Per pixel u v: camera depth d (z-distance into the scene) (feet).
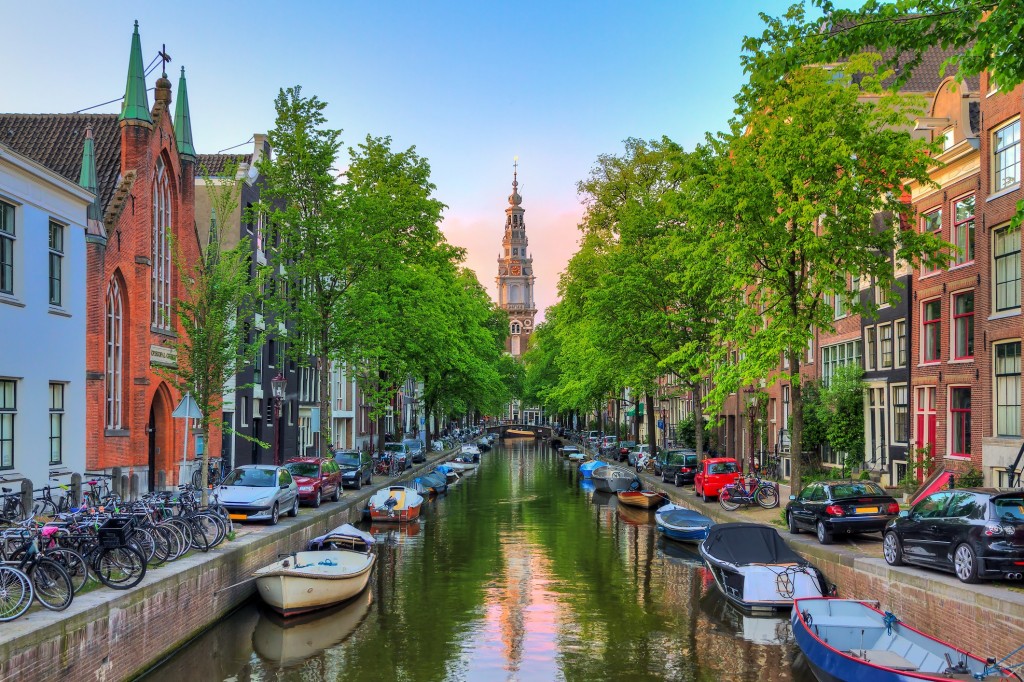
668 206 78.28
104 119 93.71
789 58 43.68
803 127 68.80
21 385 65.67
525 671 43.86
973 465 77.97
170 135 94.32
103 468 78.79
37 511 56.85
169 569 46.55
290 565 58.18
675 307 118.62
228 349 64.13
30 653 31.68
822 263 66.44
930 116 91.25
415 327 123.95
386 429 220.43
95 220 78.02
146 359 86.48
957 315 83.30
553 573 69.51
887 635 42.09
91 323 77.77
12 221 65.16
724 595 60.18
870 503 62.95
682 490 112.37
